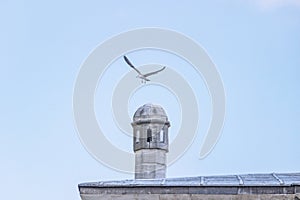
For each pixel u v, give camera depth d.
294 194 33.66
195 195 34.72
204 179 37.12
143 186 35.47
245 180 35.94
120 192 35.66
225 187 34.50
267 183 34.34
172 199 35.00
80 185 36.16
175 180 37.06
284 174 39.44
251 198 34.12
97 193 35.84
